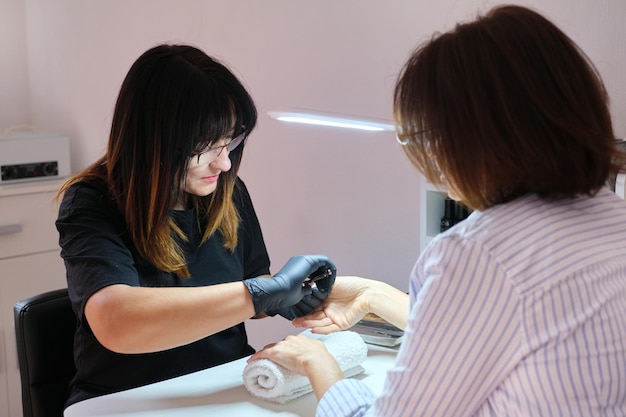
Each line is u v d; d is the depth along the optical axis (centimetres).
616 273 88
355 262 232
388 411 91
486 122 85
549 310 84
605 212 92
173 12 265
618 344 85
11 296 280
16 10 323
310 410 132
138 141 144
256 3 240
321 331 154
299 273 150
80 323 157
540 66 86
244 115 146
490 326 85
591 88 88
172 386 142
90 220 146
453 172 89
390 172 218
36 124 331
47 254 287
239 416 130
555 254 86
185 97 140
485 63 86
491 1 187
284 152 243
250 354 175
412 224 216
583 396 84
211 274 166
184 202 162
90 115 303
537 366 83
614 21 171
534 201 90
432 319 87
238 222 173
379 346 159
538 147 85
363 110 220
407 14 204
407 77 92
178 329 134
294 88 236
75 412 132
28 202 279
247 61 246
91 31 296
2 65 324
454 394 87
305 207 241
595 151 86
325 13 223
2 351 280
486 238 87
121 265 141
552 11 180
